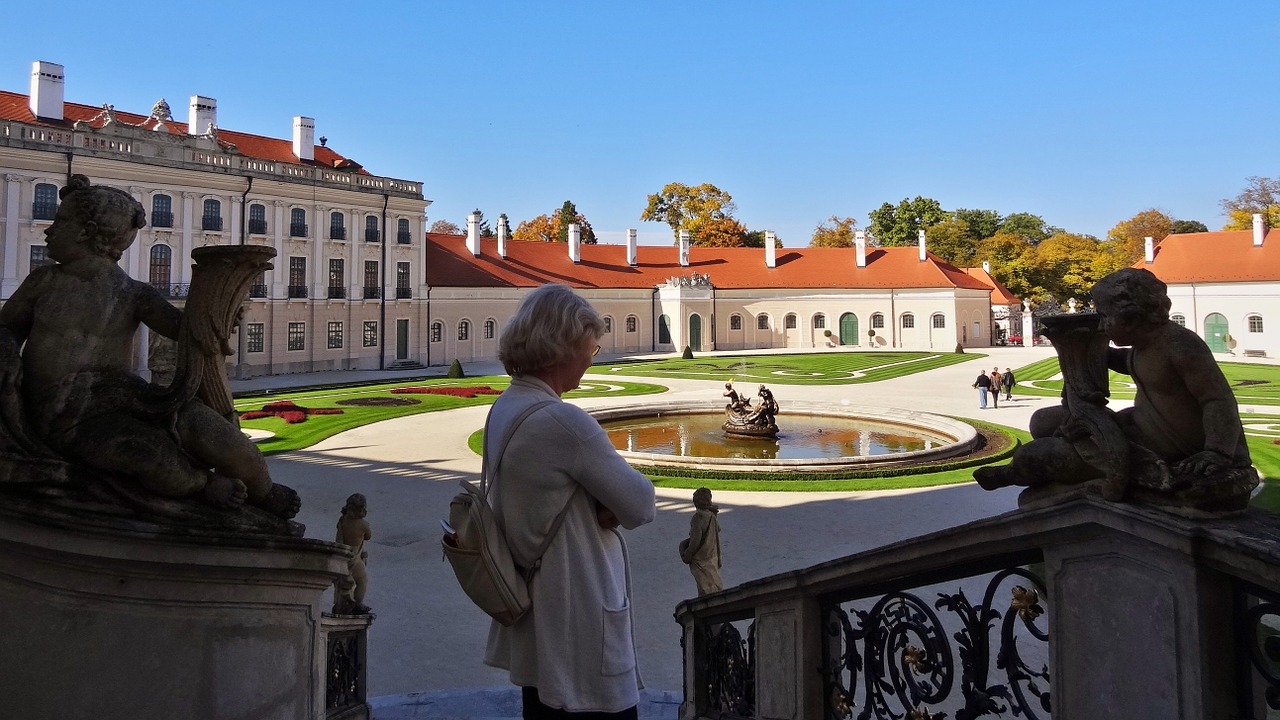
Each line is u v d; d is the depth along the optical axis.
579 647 2.34
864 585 3.34
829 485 16.48
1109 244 91.25
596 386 39.53
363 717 6.25
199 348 2.72
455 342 58.34
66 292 2.74
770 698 4.04
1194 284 61.00
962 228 94.62
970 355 60.53
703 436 24.00
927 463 18.42
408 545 12.60
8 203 36.66
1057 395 35.78
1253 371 45.75
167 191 41.72
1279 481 15.47
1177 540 2.01
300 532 2.97
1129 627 2.18
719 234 88.06
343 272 50.50
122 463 2.57
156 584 2.66
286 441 22.30
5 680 2.71
